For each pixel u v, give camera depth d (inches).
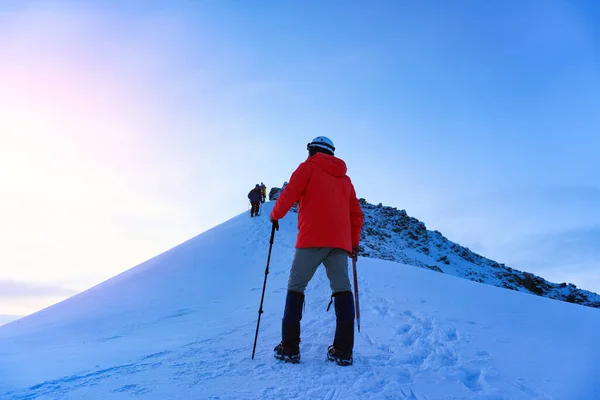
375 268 341.1
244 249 665.0
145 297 399.2
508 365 135.7
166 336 206.5
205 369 131.3
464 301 231.3
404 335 170.7
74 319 318.7
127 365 137.3
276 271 482.0
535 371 130.6
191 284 451.5
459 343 158.1
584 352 147.8
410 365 137.7
